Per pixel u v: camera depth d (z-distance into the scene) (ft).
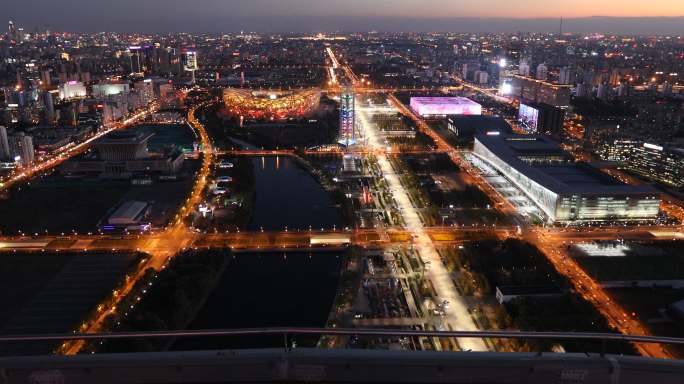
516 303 647.15
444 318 638.94
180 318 629.92
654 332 597.52
